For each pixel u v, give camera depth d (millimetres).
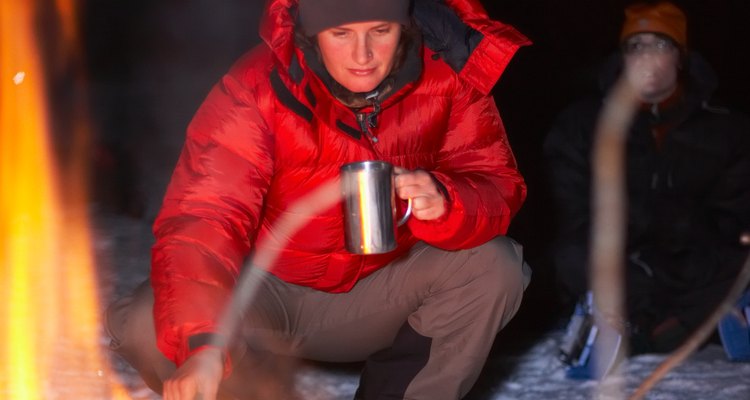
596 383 3648
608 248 4023
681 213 4008
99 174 6652
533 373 3768
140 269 5059
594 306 3785
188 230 2457
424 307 2752
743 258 3924
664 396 3484
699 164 3986
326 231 2729
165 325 2326
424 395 2727
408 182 2541
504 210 2707
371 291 2836
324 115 2609
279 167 2680
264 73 2604
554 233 5195
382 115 2680
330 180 2686
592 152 4059
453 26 2688
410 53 2611
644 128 3988
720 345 4051
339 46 2498
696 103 3975
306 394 3469
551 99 7469
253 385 2787
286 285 2867
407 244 2812
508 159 2814
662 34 3820
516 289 2713
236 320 2389
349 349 2930
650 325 3936
